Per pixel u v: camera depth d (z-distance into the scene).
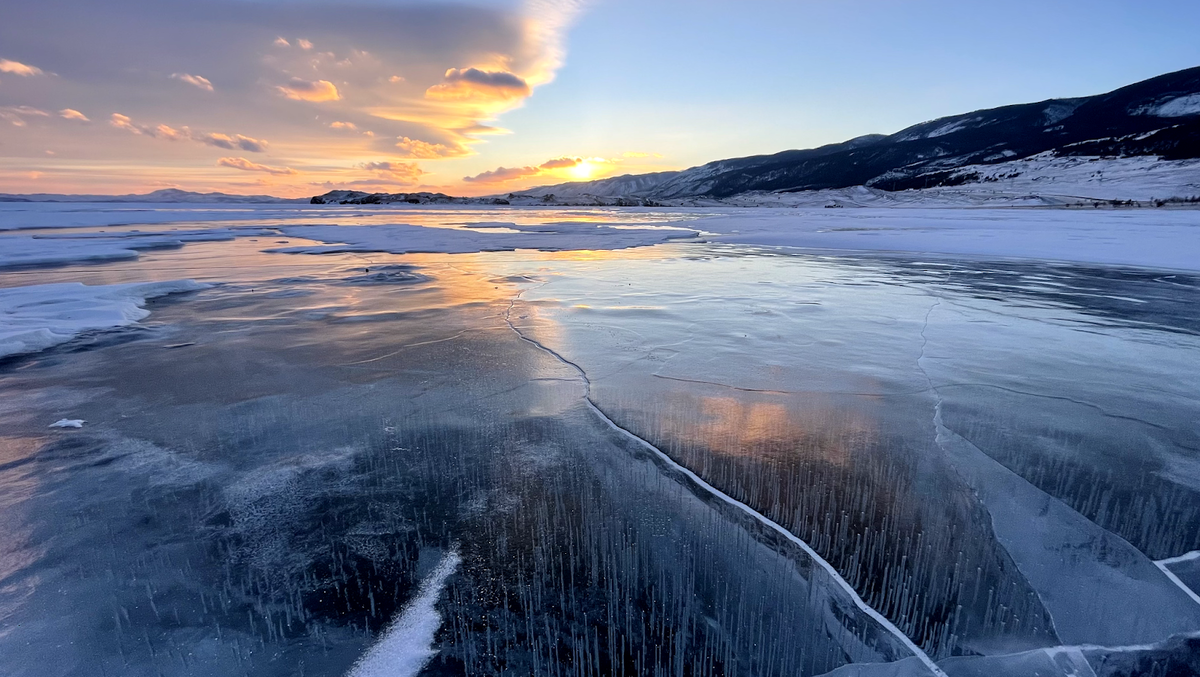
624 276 13.86
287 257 18.27
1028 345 7.72
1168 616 2.98
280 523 3.79
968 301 10.73
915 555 3.45
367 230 30.08
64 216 45.56
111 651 2.75
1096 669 2.65
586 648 2.76
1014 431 5.11
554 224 37.78
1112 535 3.64
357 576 3.28
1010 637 2.84
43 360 7.20
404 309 10.02
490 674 2.61
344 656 2.72
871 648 2.77
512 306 10.20
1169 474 4.39
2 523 3.77
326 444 4.91
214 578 3.26
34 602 3.06
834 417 5.41
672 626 2.90
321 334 8.38
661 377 6.47
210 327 8.82
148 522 3.80
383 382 6.38
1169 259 17.11
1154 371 6.66
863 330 8.48
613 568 3.34
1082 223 33.78
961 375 6.53
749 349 7.50
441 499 4.06
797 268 15.43
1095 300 10.88
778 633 2.85
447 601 3.08
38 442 4.93
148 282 11.98
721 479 4.32
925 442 4.90
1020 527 3.72
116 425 5.29
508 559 3.42
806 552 3.47
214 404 5.78
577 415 5.48
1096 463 4.55
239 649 2.76
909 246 21.47
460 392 6.07
